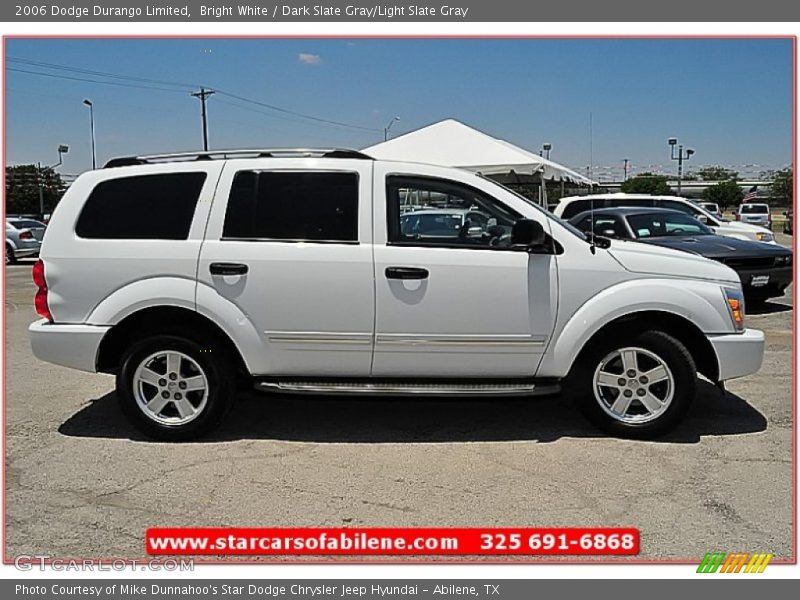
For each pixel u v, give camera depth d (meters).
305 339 4.54
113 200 4.66
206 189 4.61
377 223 4.54
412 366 4.61
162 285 4.51
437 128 13.48
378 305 4.48
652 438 4.65
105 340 4.58
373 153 13.49
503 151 12.93
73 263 4.56
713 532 3.47
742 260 9.38
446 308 4.49
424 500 3.81
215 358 4.62
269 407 5.48
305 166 4.63
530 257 4.53
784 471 4.15
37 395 5.89
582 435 4.78
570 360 4.57
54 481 4.09
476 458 4.39
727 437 4.71
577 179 14.79
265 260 4.48
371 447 4.59
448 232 4.60
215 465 4.31
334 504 3.78
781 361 6.88
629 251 4.66
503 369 4.62
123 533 3.50
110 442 4.72
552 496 3.85
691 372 4.53
